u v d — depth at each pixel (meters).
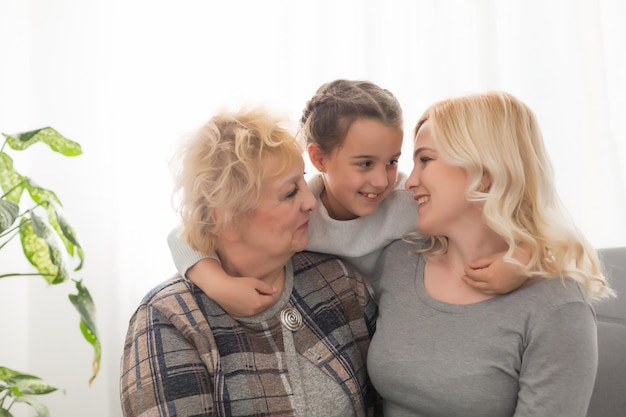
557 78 2.33
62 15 2.02
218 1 2.16
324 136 1.41
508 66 2.35
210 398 1.21
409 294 1.36
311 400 1.29
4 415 1.60
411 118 2.28
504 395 1.22
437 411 1.26
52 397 2.02
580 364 1.16
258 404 1.23
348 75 2.25
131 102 2.09
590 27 2.30
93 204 2.04
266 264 1.30
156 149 2.12
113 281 2.06
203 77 2.15
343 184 1.40
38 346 2.01
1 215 1.39
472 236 1.29
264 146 1.23
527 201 1.26
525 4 2.31
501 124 1.24
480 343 1.23
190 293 1.30
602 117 2.31
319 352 1.33
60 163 2.02
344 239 1.46
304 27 2.23
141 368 1.22
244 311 1.27
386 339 1.33
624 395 1.46
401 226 1.44
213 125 1.26
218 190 1.21
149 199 2.12
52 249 1.44
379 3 2.24
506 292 1.24
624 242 2.33
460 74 2.30
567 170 2.35
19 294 2.10
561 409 1.15
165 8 2.12
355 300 1.42
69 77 2.03
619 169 2.33
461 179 1.27
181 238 1.29
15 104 2.08
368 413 1.41
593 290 1.29
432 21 2.28
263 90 2.20
